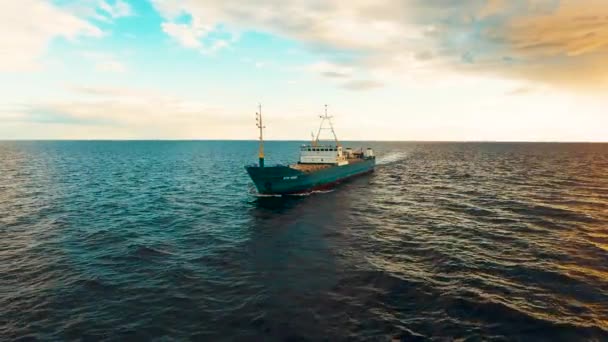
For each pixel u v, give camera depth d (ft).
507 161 364.17
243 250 79.10
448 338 43.65
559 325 46.19
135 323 47.83
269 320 48.03
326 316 49.01
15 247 81.00
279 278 62.59
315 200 143.02
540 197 144.66
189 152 585.22
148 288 58.90
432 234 91.15
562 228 95.30
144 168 286.66
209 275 64.49
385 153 554.87
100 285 60.08
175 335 44.86
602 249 77.20
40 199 142.92
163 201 140.77
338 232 93.97
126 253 76.95
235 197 150.20
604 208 120.98
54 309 51.75
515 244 81.56
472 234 90.63
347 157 254.27
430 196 151.23
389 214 116.16
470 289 57.16
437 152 584.81
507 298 54.03
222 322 47.83
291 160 386.32
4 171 248.52
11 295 56.18
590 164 319.27
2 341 43.65
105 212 119.65
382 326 46.32
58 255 75.61
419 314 49.49
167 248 80.69
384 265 68.49
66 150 640.17
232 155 493.36
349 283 60.03
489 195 151.23
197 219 110.01
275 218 111.24
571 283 59.41
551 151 617.21
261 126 142.10
